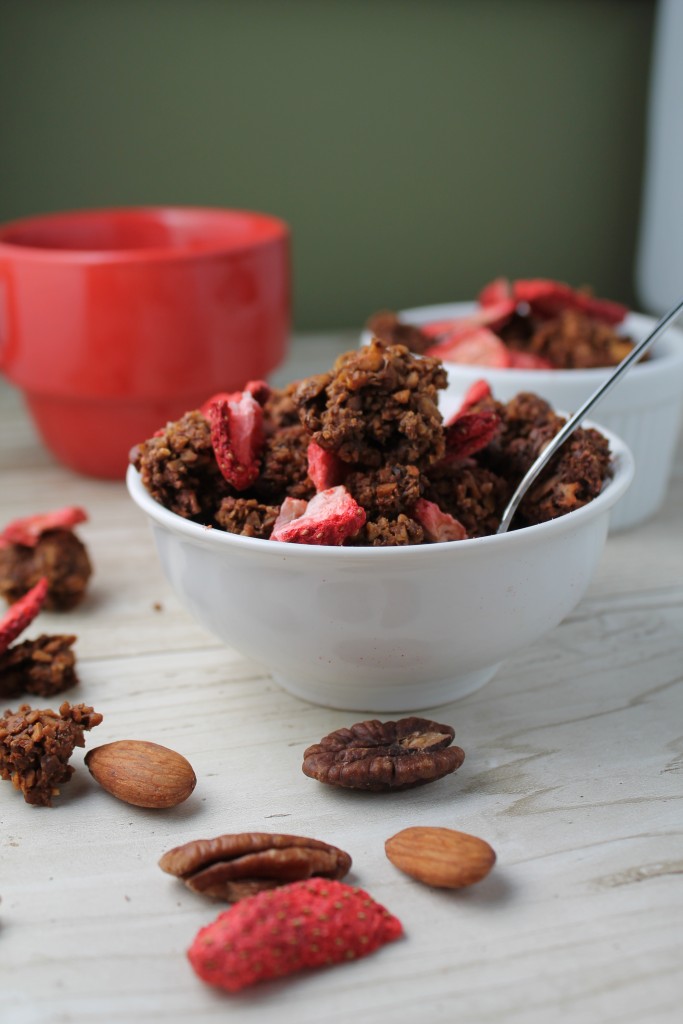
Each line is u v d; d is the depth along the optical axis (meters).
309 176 0.71
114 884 0.30
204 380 0.49
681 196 0.67
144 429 0.50
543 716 0.36
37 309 0.48
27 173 0.67
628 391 0.45
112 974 0.28
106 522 0.48
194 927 0.29
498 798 0.33
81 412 0.50
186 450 0.35
